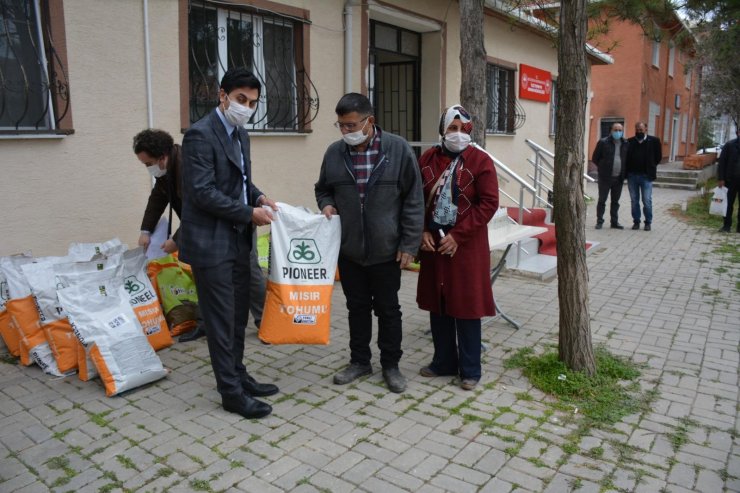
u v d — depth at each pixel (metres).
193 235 3.23
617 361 4.17
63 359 3.93
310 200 6.91
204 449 3.05
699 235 9.63
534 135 12.44
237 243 3.39
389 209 3.52
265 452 3.03
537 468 2.91
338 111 3.35
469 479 2.81
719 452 3.06
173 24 5.30
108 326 3.76
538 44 12.09
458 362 3.96
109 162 4.94
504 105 11.20
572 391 3.70
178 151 4.03
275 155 6.40
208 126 3.20
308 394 3.72
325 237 3.59
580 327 3.87
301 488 2.73
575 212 3.75
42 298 3.89
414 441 3.15
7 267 4.04
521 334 4.83
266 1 6.08
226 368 3.36
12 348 4.19
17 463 2.93
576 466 2.93
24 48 4.46
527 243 7.27
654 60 22.39
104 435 3.19
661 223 10.99
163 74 5.28
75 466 2.90
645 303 5.77
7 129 4.32
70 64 4.61
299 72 6.65
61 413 3.44
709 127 34.28
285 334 3.58
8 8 4.35
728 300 5.88
